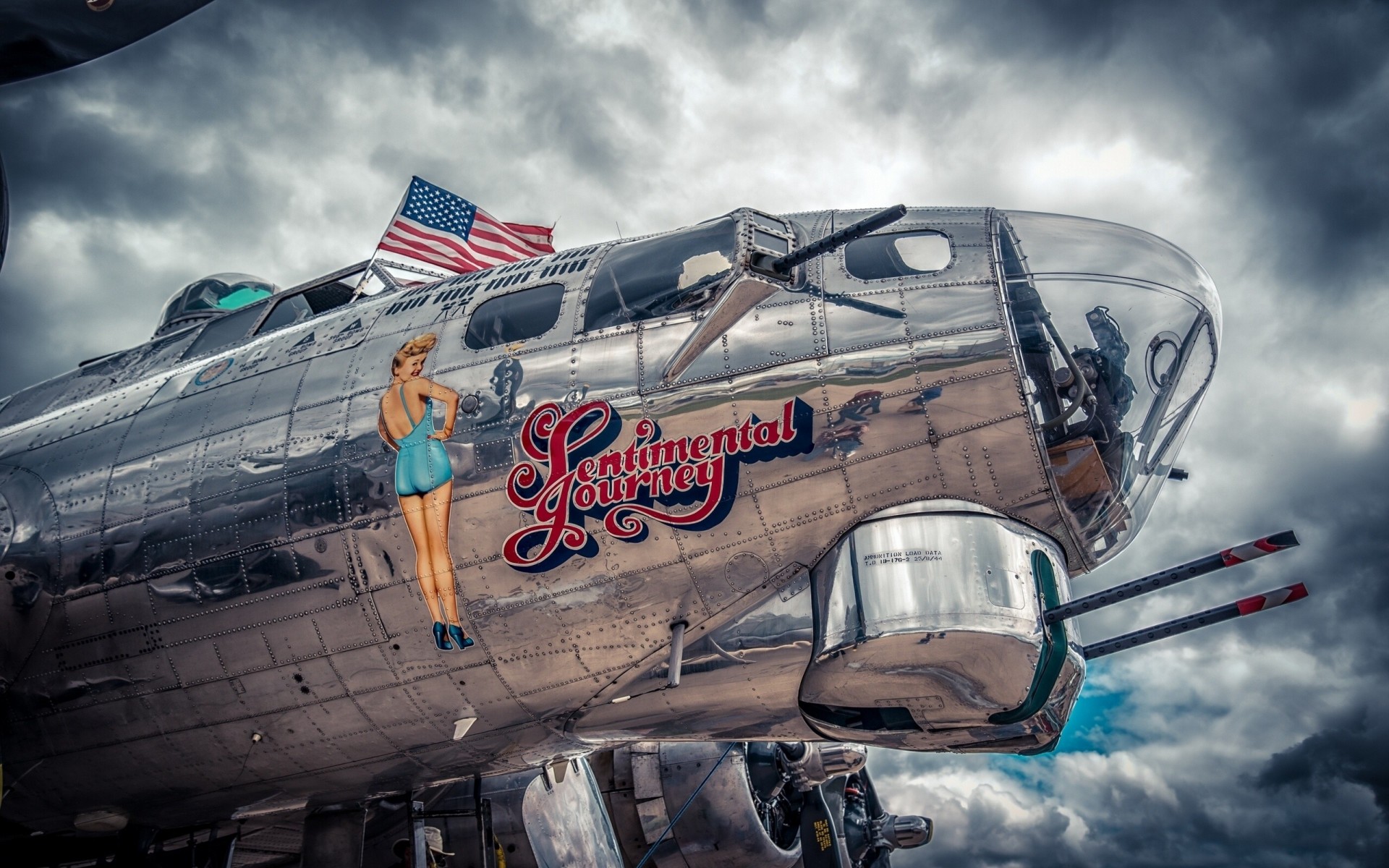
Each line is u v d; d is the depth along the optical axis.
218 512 7.22
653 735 7.18
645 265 7.01
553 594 6.55
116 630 7.40
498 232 11.94
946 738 6.55
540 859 8.48
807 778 10.41
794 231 6.97
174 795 7.95
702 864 10.36
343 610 6.88
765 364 6.33
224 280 11.54
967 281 6.35
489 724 7.05
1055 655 5.94
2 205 5.75
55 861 9.09
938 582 5.90
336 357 7.52
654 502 6.36
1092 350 6.24
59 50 5.33
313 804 8.09
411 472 6.79
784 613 6.38
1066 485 6.12
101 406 8.36
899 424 6.12
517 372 6.81
